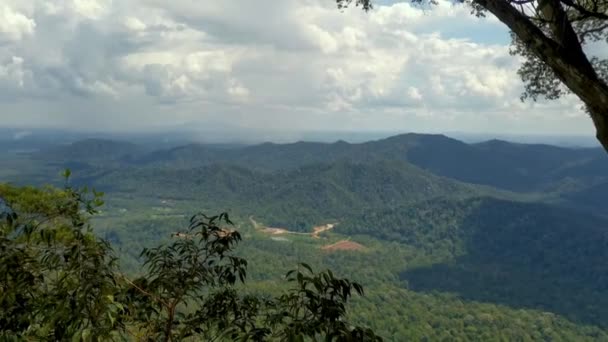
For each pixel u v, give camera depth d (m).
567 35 3.25
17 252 2.26
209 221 2.85
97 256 2.24
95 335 1.88
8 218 2.43
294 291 2.14
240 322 2.61
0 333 2.11
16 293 2.18
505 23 3.44
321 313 2.01
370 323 75.25
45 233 2.30
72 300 1.96
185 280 2.64
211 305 2.72
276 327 2.14
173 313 2.61
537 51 3.29
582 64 3.19
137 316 2.50
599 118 3.16
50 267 2.24
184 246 2.77
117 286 2.37
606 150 3.19
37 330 2.12
